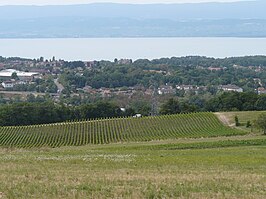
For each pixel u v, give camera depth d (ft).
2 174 132.46
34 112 583.58
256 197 102.47
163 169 152.15
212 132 431.02
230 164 171.01
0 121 565.94
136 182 118.83
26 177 126.41
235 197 102.06
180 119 501.97
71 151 238.07
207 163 172.96
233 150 252.62
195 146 298.35
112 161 174.29
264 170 155.63
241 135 388.57
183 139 366.63
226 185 117.19
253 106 645.10
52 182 117.50
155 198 100.27
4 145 418.31
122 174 136.15
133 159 183.11
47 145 413.39
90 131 476.13
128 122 504.43
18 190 106.01
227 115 501.15
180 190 108.27
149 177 128.57
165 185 114.73
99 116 621.72
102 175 132.26
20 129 479.41
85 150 256.93
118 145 323.98
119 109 641.81
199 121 490.08
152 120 505.66
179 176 132.57
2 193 102.89
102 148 291.99
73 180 121.39
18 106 587.27
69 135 463.83
